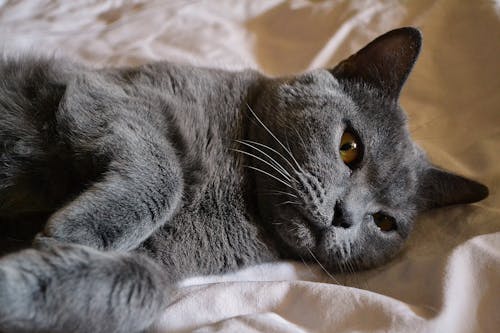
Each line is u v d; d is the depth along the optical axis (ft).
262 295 1.04
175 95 1.13
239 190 1.13
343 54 1.69
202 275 1.12
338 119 1.16
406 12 1.71
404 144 1.24
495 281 1.05
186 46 1.70
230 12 1.85
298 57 1.73
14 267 0.84
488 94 1.47
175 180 1.03
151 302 0.92
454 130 1.48
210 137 1.13
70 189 1.07
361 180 1.15
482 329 0.99
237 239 1.12
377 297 1.02
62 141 1.04
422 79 1.58
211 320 0.98
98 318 0.87
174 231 1.07
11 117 1.07
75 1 1.88
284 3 1.87
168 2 1.88
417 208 1.28
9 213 1.07
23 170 1.05
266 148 1.15
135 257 0.93
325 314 1.00
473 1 1.58
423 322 0.96
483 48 1.52
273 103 1.18
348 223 1.12
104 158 1.01
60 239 0.93
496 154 1.36
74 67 1.23
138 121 1.05
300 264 1.19
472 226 1.22
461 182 1.27
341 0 1.81
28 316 0.82
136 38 1.72
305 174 1.09
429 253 1.19
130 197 0.98
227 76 1.23
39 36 1.67
